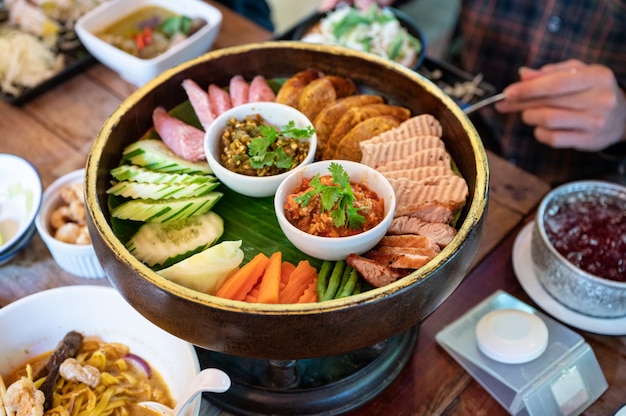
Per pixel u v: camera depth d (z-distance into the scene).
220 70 0.75
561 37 1.09
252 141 0.66
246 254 0.63
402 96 0.73
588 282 0.67
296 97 0.73
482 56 1.18
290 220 0.62
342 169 0.62
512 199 0.83
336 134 0.70
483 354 0.66
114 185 0.66
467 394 0.66
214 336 0.54
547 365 0.65
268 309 0.51
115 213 0.64
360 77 0.74
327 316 0.51
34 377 0.64
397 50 1.00
